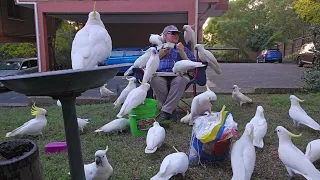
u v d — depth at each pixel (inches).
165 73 163.9
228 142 108.7
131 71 178.2
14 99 289.6
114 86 327.6
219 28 1128.8
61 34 544.1
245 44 1097.4
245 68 531.8
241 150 92.7
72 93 65.6
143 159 116.1
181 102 213.2
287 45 946.1
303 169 90.0
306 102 203.0
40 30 370.9
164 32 174.9
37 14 367.6
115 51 448.1
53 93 62.6
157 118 167.3
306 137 135.0
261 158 115.1
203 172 104.3
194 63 155.7
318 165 106.7
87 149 126.2
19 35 534.9
